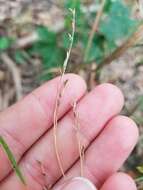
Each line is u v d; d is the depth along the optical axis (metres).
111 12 0.15
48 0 0.18
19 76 0.16
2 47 0.16
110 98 0.11
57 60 0.16
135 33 0.12
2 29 0.17
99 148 0.11
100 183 0.11
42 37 0.16
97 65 0.15
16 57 0.17
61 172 0.11
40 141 0.12
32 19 0.17
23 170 0.12
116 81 0.16
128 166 0.15
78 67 0.15
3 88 0.16
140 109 0.15
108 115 0.11
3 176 0.12
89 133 0.11
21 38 0.17
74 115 0.11
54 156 0.11
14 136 0.12
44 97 0.11
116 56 0.13
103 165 0.11
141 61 0.16
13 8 0.18
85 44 0.16
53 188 0.11
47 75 0.16
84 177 0.11
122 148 0.11
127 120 0.11
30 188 0.12
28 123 0.11
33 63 0.17
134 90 0.16
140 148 0.15
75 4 0.15
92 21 0.16
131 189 0.11
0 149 0.11
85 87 0.11
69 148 0.11
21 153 0.12
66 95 0.11
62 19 0.17
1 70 0.16
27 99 0.11
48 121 0.11
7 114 0.11
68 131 0.11
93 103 0.11
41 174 0.12
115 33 0.15
